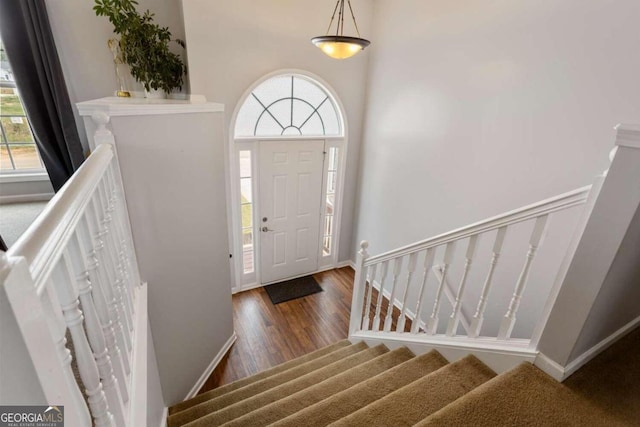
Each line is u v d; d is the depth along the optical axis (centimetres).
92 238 94
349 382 196
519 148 238
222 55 317
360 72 397
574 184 208
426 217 335
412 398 150
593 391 139
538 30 215
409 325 361
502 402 134
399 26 339
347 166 436
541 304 236
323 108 409
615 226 119
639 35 169
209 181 248
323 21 355
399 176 368
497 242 158
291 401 185
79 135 325
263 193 397
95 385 82
